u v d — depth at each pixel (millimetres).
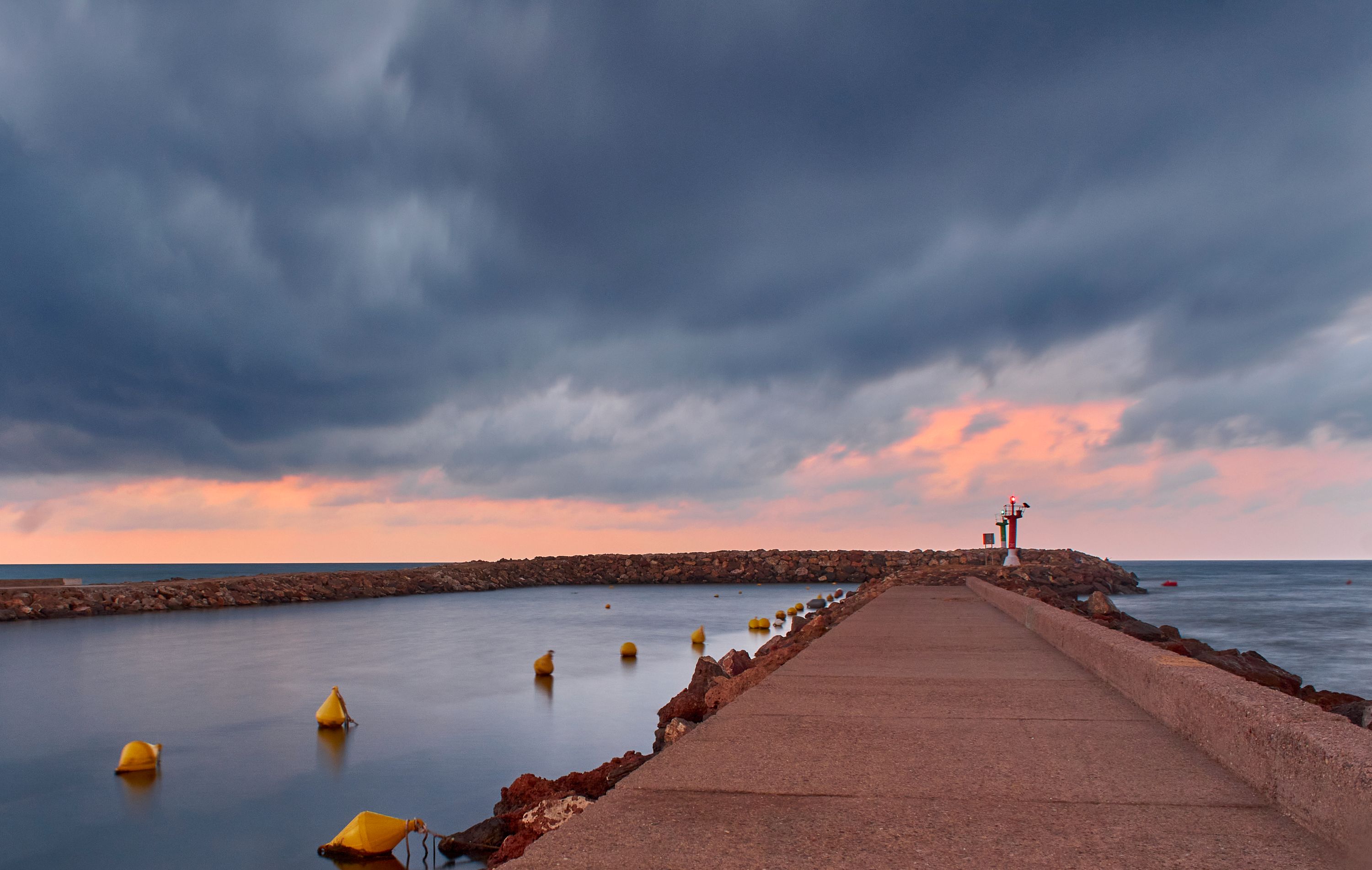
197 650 19828
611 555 60750
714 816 3467
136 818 7984
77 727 11727
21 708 12961
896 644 9477
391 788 8820
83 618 28594
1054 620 9289
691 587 48969
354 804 8320
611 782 7273
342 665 17500
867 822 3387
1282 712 3756
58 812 8180
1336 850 3039
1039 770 4137
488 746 10562
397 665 17469
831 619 16141
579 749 10375
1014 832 3264
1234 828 3287
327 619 28625
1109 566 55000
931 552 56125
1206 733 4457
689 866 2916
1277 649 23906
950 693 6277
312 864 6852
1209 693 4438
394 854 6984
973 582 20484
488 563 56969
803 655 8547
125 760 9547
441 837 7082
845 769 4164
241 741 10867
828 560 55156
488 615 30000
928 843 3143
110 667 17016
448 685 14922
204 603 33438
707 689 10664
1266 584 70750
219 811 8172
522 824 6180
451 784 8945
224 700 13516
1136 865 2914
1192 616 33969
